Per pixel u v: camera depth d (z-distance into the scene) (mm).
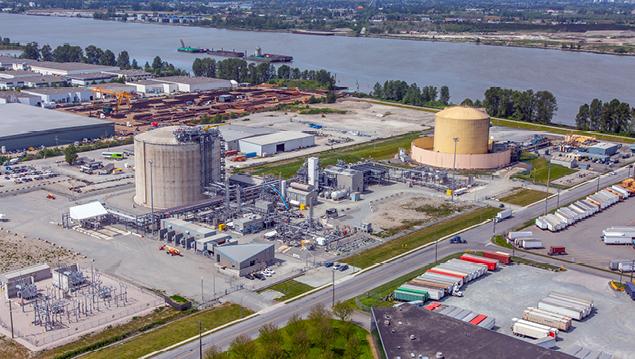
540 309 130750
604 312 132750
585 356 112438
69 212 187750
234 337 120062
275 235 174375
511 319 128750
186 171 189000
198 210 190250
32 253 159250
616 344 119875
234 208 191375
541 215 195625
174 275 148500
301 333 113812
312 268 154250
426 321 119812
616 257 162875
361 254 163250
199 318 128000
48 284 142750
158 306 133000
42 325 124062
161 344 117438
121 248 164625
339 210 199500
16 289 137500
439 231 180875
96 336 120312
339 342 119625
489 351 109688
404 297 135750
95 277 145875
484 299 137625
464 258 157375
